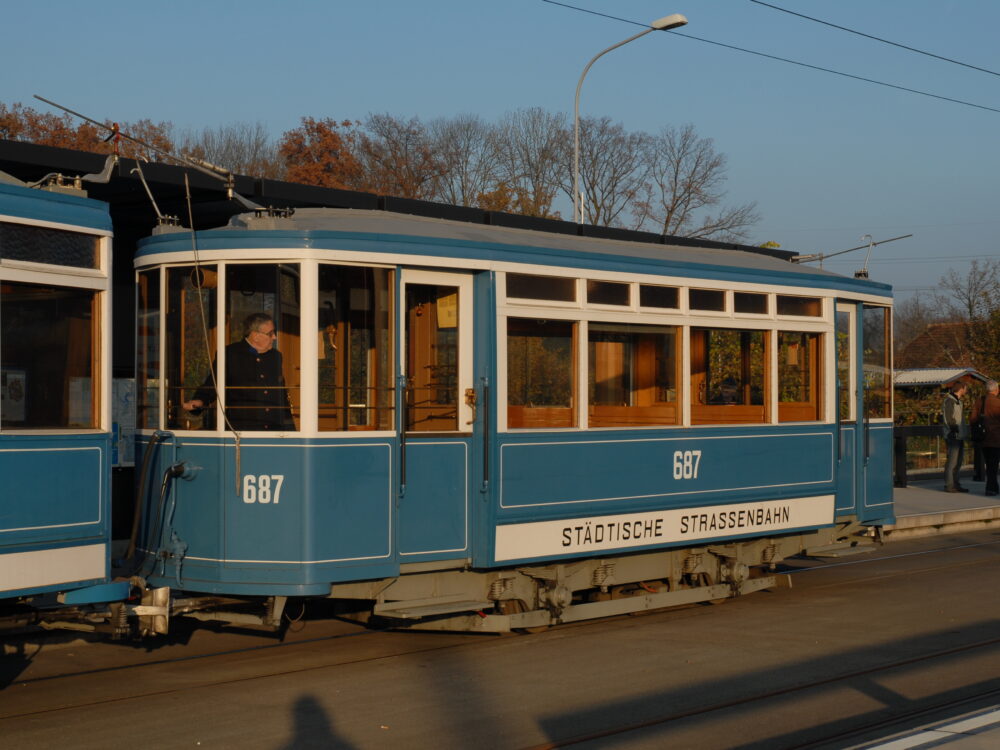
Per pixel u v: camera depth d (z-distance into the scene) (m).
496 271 8.89
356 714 7.11
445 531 8.67
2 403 6.81
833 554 12.03
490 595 9.12
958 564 14.32
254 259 8.12
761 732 6.70
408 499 8.45
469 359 8.87
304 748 6.39
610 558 10.00
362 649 9.10
